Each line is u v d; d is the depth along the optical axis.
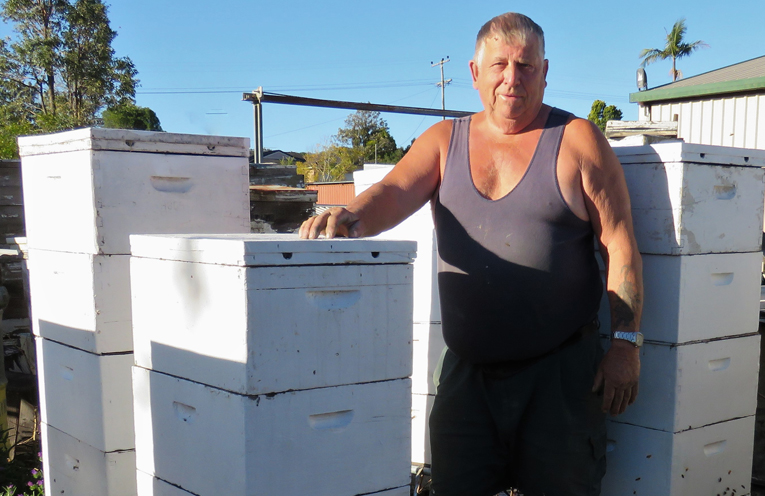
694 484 2.47
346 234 1.95
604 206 2.13
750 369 2.63
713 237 2.42
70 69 35.81
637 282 2.12
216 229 2.71
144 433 2.02
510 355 2.17
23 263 4.26
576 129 2.15
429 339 3.10
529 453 2.21
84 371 2.50
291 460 1.68
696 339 2.41
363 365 1.78
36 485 3.36
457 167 2.27
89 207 2.38
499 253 2.14
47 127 27.09
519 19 2.13
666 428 2.38
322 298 1.71
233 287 1.61
